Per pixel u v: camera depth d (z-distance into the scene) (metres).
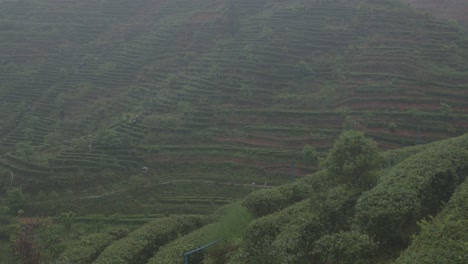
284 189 19.72
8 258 27.81
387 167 18.66
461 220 9.38
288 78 52.53
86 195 38.00
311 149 38.41
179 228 21.62
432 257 8.24
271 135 43.56
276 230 14.12
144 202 37.16
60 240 26.44
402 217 11.62
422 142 37.50
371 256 10.92
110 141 44.38
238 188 37.38
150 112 51.56
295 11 66.31
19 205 35.78
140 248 18.80
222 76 55.12
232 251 13.61
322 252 11.38
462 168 14.91
